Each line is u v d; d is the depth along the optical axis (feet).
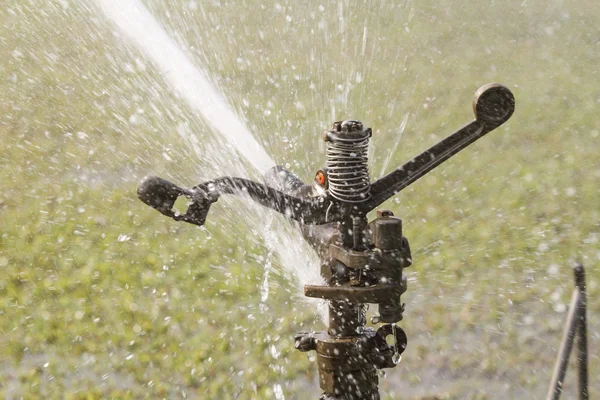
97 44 58.65
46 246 36.01
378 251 11.97
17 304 31.17
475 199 39.47
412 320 28.68
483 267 32.50
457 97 56.49
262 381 25.57
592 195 39.70
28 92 55.42
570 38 67.92
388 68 61.67
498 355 26.35
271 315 29.25
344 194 12.55
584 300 16.37
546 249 33.88
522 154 45.24
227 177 12.27
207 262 33.45
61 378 26.37
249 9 73.20
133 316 29.86
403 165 13.02
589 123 50.55
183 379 25.95
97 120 50.16
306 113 51.08
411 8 76.02
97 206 40.19
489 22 72.79
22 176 44.42
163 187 11.76
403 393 24.48
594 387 24.38
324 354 12.94
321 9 74.59
